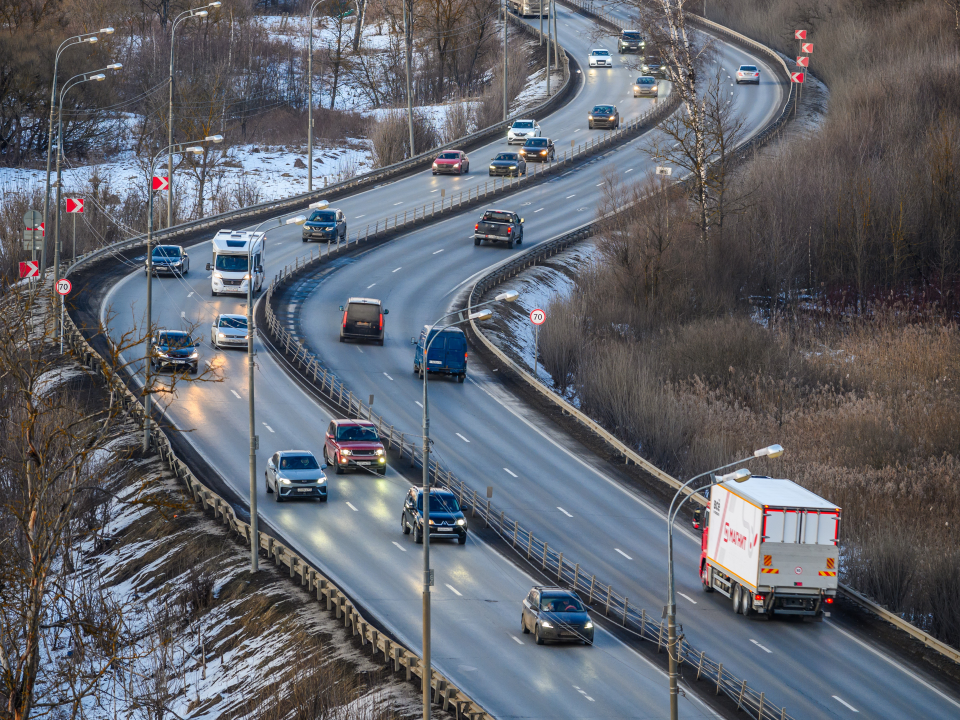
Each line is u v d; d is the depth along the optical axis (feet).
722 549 525.34
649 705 415.03
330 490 630.33
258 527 567.18
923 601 568.82
